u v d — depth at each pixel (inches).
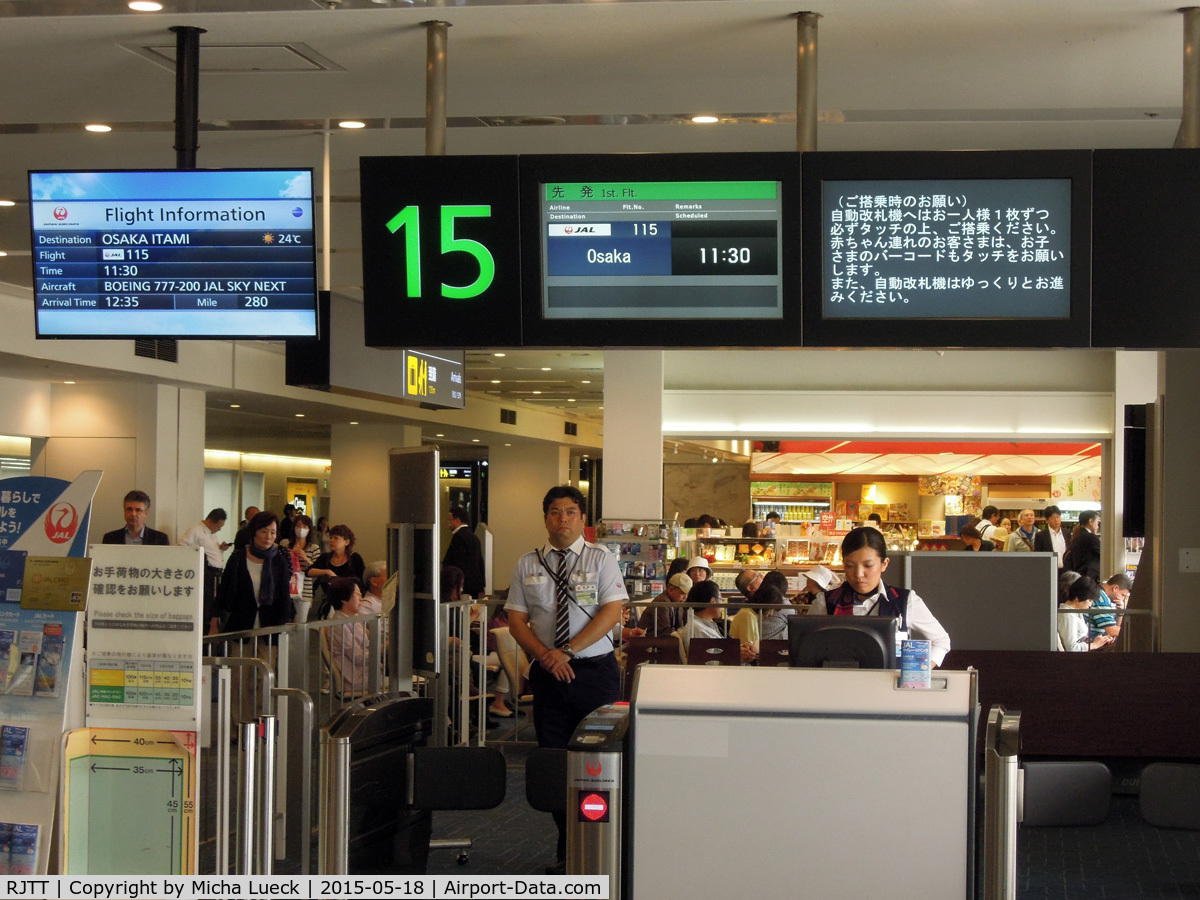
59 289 186.4
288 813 233.1
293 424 841.5
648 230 172.2
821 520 669.9
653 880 125.4
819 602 193.2
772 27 187.0
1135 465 351.6
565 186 173.0
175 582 166.4
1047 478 692.7
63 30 191.6
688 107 233.0
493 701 408.8
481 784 151.6
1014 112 232.4
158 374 534.3
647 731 125.7
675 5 177.5
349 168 288.8
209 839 224.4
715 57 202.7
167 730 165.8
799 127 179.6
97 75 215.2
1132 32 187.0
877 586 191.6
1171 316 167.3
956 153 169.0
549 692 216.7
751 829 124.5
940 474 697.0
